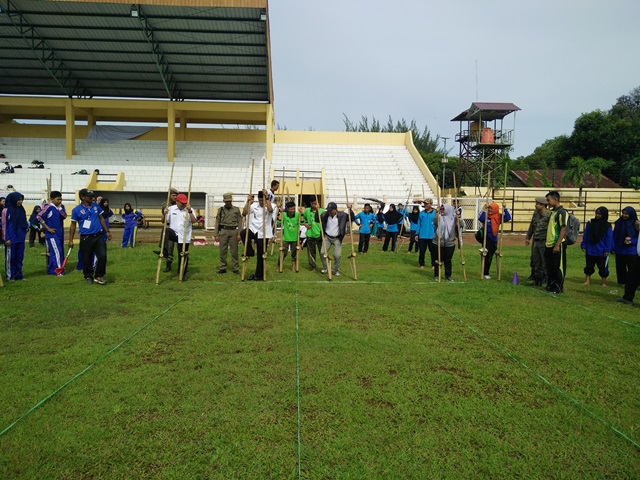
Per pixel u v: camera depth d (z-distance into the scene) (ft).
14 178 87.20
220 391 13.66
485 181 107.45
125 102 98.63
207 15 78.95
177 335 18.78
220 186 92.02
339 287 29.55
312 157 107.65
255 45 87.20
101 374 14.74
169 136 100.01
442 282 32.09
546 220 31.19
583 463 10.56
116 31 83.25
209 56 90.94
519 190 99.76
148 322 20.52
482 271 34.32
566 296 28.07
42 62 88.02
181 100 108.68
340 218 33.88
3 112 107.86
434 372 15.37
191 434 11.41
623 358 16.98
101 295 26.08
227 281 31.32
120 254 45.09
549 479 10.01
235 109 100.42
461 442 11.25
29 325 19.85
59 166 92.99
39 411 12.35
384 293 27.71
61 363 15.61
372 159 109.19
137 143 106.11
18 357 16.11
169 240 35.53
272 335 18.85
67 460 10.33
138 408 12.60
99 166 95.35
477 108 105.70
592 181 119.65
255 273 32.60
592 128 130.52
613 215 99.35
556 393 13.96
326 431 11.62
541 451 10.98
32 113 109.19
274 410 12.61
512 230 88.79
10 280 30.81
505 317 22.38
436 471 10.12
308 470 10.09
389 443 11.16
